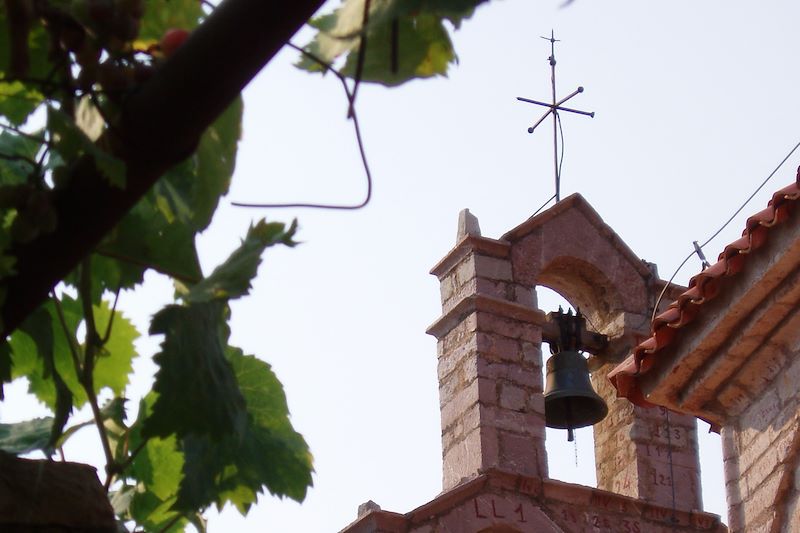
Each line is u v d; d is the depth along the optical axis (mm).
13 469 4031
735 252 12180
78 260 3684
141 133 3514
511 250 18828
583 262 18844
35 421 4285
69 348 4512
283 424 4363
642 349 13086
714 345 12695
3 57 4039
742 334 12430
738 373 12797
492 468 17391
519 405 17922
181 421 3820
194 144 3564
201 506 4129
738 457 13039
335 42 3664
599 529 17547
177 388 3824
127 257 4145
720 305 12484
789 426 12367
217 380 3879
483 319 18297
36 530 3998
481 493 17297
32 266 3654
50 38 3777
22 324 4086
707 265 13953
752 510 12711
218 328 3982
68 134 3627
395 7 3389
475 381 17953
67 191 3627
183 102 3469
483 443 17562
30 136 3844
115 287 4320
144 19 4258
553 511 17453
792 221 11672
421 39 3734
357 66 3564
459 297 18641
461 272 18781
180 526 4492
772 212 11742
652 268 19000
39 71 4094
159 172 3586
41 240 3641
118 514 4461
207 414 3838
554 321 18531
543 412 17984
